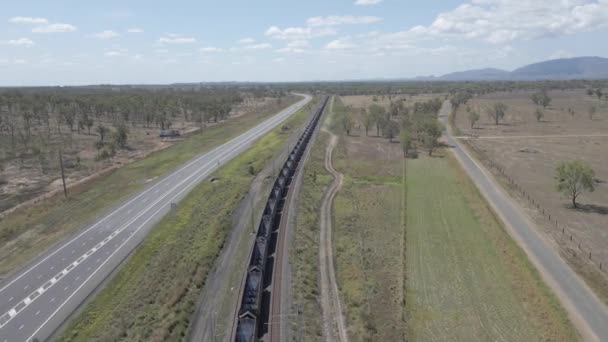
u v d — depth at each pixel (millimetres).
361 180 98438
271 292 48750
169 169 108375
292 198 83188
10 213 78125
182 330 41406
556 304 46188
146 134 167375
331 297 48688
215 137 156000
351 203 82188
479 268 55625
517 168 105438
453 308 47031
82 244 63562
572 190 75812
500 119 192750
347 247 62219
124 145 142000
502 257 58031
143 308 46062
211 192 87500
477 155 119188
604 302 46562
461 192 86562
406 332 42469
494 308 46875
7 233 68500
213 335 40656
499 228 66438
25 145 131750
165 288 49750
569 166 76562
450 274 54250
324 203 82625
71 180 101438
